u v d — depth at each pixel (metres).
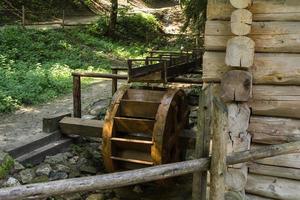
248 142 4.07
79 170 6.35
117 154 6.00
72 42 17.69
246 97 3.95
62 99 10.02
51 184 2.45
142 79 6.08
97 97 10.10
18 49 14.19
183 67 7.56
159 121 5.58
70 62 14.19
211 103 3.15
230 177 4.14
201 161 3.08
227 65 3.99
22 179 5.60
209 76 4.14
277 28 3.89
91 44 18.44
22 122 7.90
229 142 4.08
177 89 6.10
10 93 9.45
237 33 3.90
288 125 4.02
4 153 5.72
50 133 6.62
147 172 2.81
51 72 12.10
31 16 21.19
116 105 5.98
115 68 7.89
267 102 4.04
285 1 3.84
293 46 3.88
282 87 3.99
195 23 10.60
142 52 18.91
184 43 14.84
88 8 25.78
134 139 5.95
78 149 6.75
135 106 5.95
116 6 22.09
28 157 5.93
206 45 4.12
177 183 6.46
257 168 4.18
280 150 3.30
